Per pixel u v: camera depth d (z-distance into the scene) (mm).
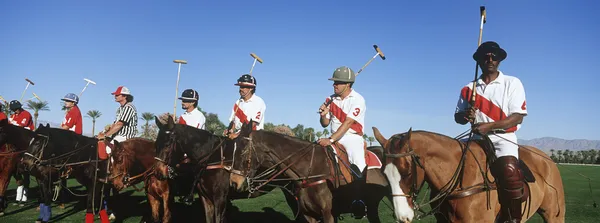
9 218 7449
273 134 4613
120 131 7094
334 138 4621
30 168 6336
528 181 3646
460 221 3492
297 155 4520
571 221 7598
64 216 7629
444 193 3535
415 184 3357
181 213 7875
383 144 3490
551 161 4332
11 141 7184
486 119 3855
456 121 4184
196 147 5078
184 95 6516
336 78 4941
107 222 6340
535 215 8242
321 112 5191
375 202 5066
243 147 4355
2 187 7594
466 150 3600
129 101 7285
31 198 9750
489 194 3486
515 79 3738
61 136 6562
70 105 7816
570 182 16453
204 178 5148
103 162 6406
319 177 4449
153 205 5930
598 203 9883
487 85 3871
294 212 5238
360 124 4949
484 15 3926
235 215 7895
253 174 4406
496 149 3646
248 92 6070
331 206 4453
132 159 6141
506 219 3541
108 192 7449
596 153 42875
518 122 3600
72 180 13586
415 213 3607
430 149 3533
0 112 8984
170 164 4883
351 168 4695
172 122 4945
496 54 3729
